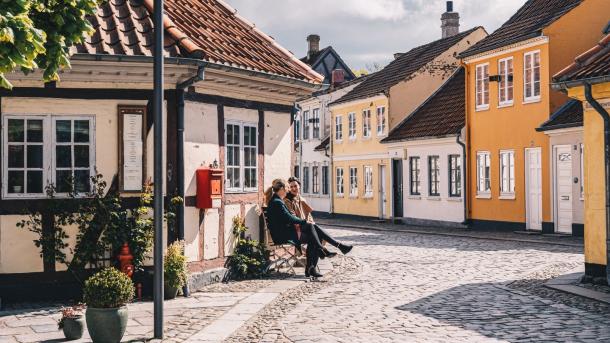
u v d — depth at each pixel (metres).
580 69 12.95
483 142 28.67
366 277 14.35
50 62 7.93
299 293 12.37
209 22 15.40
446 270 15.30
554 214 24.66
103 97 11.86
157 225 8.88
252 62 13.84
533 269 15.09
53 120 11.70
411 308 10.73
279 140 15.62
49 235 11.55
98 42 11.62
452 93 33.94
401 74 36.62
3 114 11.51
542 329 9.08
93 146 11.83
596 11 25.58
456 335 8.80
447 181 30.78
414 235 26.36
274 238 14.62
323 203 43.66
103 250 11.68
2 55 6.71
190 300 11.60
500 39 27.72
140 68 11.69
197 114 12.91
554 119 24.47
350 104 39.62
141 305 11.12
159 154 8.88
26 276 11.55
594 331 8.92
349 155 40.03
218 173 12.90
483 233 26.36
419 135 32.22
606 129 12.42
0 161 11.48
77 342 8.68
